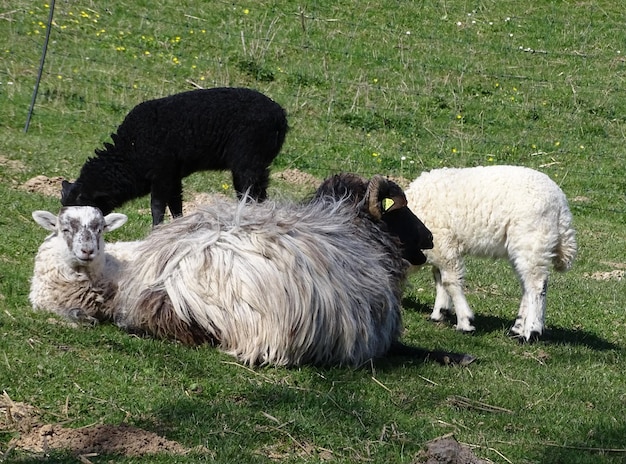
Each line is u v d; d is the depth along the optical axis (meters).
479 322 9.53
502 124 17.39
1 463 5.04
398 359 7.73
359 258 7.54
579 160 16.58
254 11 19.81
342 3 20.83
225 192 12.92
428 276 11.16
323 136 15.86
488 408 6.74
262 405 6.18
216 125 9.77
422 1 21.42
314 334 7.11
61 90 15.33
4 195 10.49
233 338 7.07
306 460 5.53
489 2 21.88
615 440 6.38
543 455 6.01
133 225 10.56
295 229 7.36
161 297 7.12
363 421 6.15
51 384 6.02
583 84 19.06
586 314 10.32
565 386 7.44
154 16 18.81
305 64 18.20
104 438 5.42
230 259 7.10
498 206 9.02
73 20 17.95
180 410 5.91
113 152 9.92
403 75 18.41
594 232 14.13
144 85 16.14
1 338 6.57
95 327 7.24
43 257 7.38
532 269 8.99
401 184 14.35
